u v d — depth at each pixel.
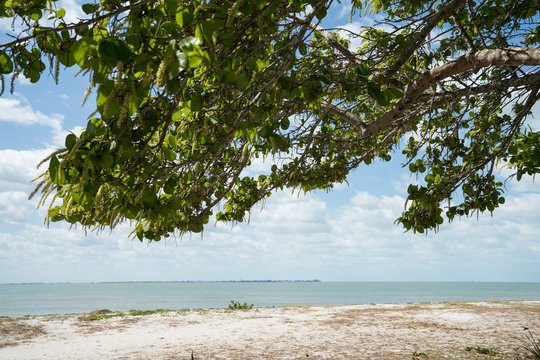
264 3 1.60
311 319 14.00
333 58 3.01
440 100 4.02
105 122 1.66
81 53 1.41
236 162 3.62
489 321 12.46
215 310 18.58
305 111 3.32
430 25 2.77
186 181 2.68
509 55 2.72
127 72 1.47
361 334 10.45
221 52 1.94
